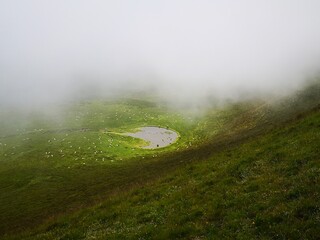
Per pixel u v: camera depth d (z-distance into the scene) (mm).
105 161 132875
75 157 139000
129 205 37656
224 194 29266
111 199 44094
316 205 20797
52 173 122125
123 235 27109
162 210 31156
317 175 25234
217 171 38969
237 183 31359
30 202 89562
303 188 23734
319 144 32469
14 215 76812
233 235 21156
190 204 29984
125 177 90000
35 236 38312
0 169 131500
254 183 29000
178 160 84062
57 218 45281
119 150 146750
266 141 44250
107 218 35344
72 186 100875
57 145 155125
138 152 144625
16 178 119250
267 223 20969
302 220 19875
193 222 25312
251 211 23438
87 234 31906
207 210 26656
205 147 101312
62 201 79062
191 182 38344
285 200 23328
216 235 21938
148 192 40844
